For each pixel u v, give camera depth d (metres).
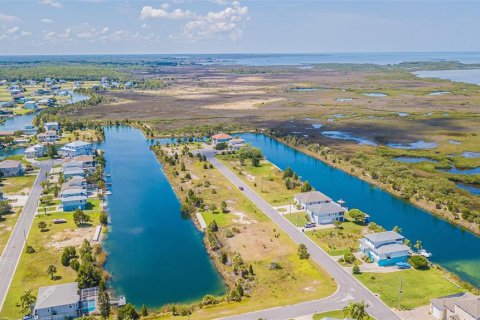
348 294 98.50
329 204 142.38
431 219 147.62
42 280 106.75
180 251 125.31
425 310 92.06
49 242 127.62
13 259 117.19
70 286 98.75
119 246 128.25
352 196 169.62
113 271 113.81
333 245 123.62
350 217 145.00
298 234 131.38
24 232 134.38
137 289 105.25
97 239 130.50
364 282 103.75
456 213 147.62
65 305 92.12
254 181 183.75
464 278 108.38
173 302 99.38
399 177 184.12
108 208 158.12
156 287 106.00
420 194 164.25
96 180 181.12
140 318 92.06
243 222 140.62
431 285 102.31
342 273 108.12
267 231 133.62
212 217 145.12
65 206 152.12
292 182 175.12
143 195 172.88
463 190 171.38
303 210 150.00
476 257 120.19
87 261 111.25
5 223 141.12
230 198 163.25
